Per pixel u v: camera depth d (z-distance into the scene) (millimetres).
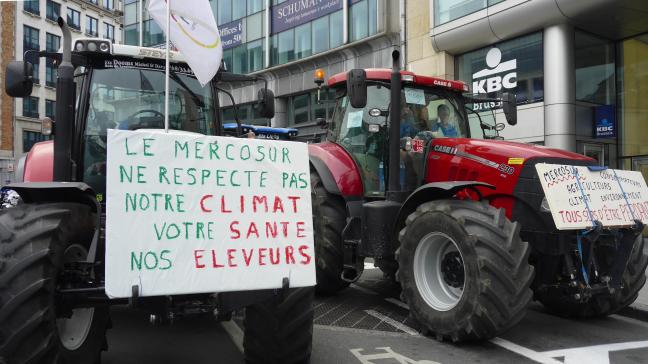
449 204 4355
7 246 2711
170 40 3547
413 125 5656
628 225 4500
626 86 11875
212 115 5137
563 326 4992
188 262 2852
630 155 11773
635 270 4910
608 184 4641
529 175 4473
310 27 19359
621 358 4086
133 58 4750
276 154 3217
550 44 11023
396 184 5137
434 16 13203
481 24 12023
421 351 4199
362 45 17078
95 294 2922
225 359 3961
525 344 4402
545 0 10641
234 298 2998
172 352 4113
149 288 2736
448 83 5875
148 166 2865
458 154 5109
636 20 10688
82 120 4496
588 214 4344
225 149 3082
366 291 6480
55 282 2822
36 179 4762
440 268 4578
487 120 6391
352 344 4383
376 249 5008
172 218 2863
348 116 6148
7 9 44375
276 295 3092
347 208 5641
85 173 4496
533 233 4438
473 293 4008
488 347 4301
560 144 10938
